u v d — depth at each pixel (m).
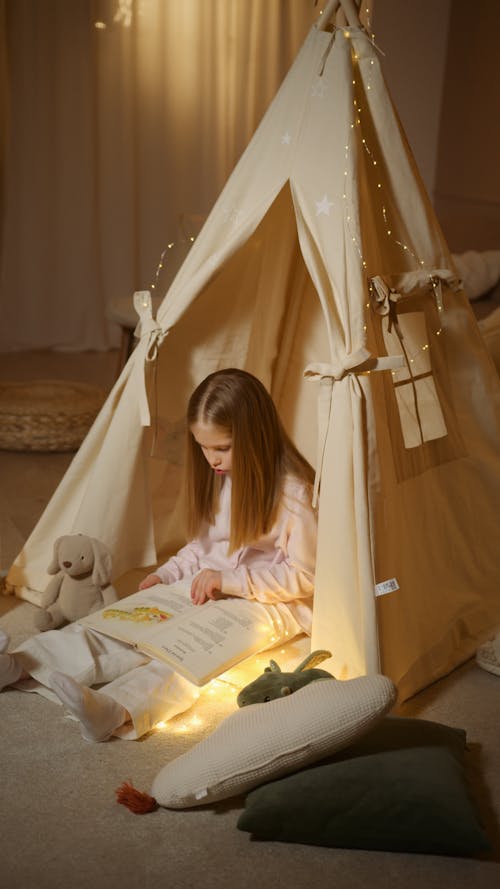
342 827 1.29
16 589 2.05
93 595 1.88
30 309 4.32
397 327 1.72
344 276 1.58
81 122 4.15
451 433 1.88
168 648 1.59
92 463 2.00
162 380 2.03
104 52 4.13
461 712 1.66
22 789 1.41
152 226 4.46
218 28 4.32
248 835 1.33
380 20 4.26
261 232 1.90
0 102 3.96
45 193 4.19
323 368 1.60
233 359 2.05
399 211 1.73
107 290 4.44
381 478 1.59
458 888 1.24
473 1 4.10
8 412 3.04
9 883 1.22
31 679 1.68
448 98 4.33
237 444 1.72
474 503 1.94
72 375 3.99
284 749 1.31
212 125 4.43
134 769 1.47
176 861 1.27
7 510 2.56
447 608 1.87
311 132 1.65
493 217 4.20
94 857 1.27
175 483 2.69
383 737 1.40
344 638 1.66
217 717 1.62
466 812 1.28
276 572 1.76
